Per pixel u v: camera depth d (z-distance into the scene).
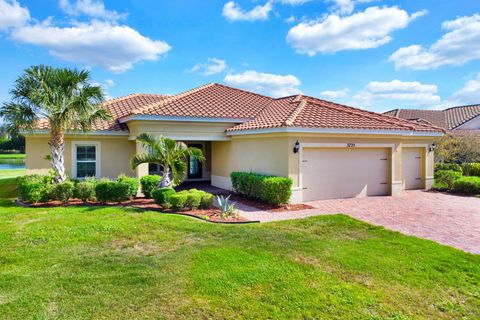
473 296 6.29
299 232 10.43
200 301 6.00
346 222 11.67
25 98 15.11
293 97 22.19
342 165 17.08
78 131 18.14
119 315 5.55
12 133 15.60
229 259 7.97
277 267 7.50
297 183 15.55
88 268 7.48
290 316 5.52
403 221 12.35
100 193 14.85
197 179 25.20
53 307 5.79
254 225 11.35
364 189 17.80
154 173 22.78
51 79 15.37
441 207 15.11
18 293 6.28
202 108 19.81
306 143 15.70
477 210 14.48
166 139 14.65
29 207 14.09
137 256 8.23
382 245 9.16
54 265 7.65
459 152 29.12
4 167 43.09
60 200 14.89
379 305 5.91
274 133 15.90
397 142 18.33
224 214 12.55
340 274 7.16
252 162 17.95
